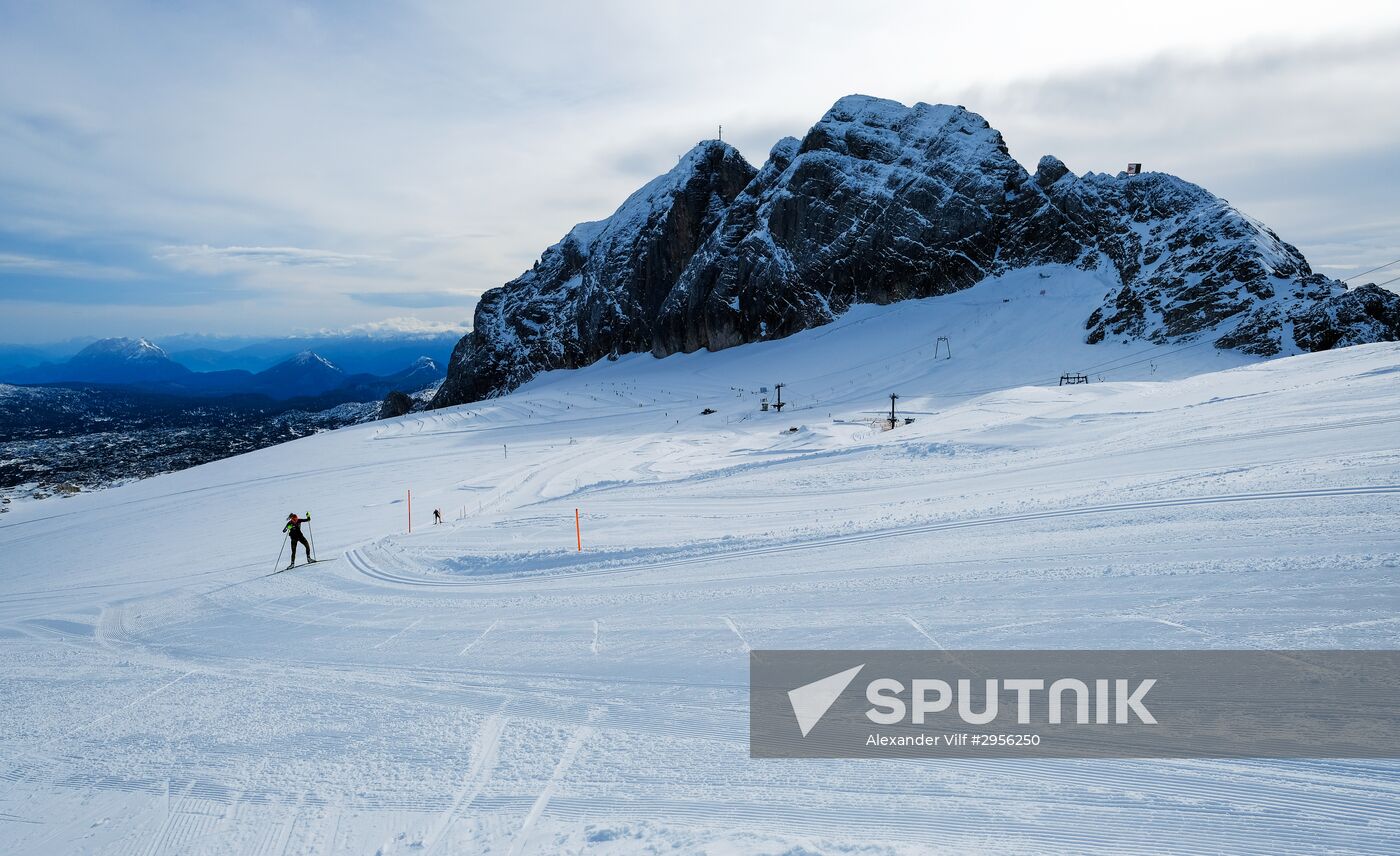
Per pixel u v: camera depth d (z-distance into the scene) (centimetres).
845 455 3203
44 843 662
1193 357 7356
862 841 548
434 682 1031
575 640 1172
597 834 592
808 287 12612
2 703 1097
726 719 804
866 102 13812
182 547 3659
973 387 7700
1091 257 10619
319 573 2045
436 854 586
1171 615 939
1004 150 12281
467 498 4472
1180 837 535
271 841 632
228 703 1014
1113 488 1727
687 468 4591
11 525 5594
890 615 1098
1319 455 1691
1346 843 511
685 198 15325
